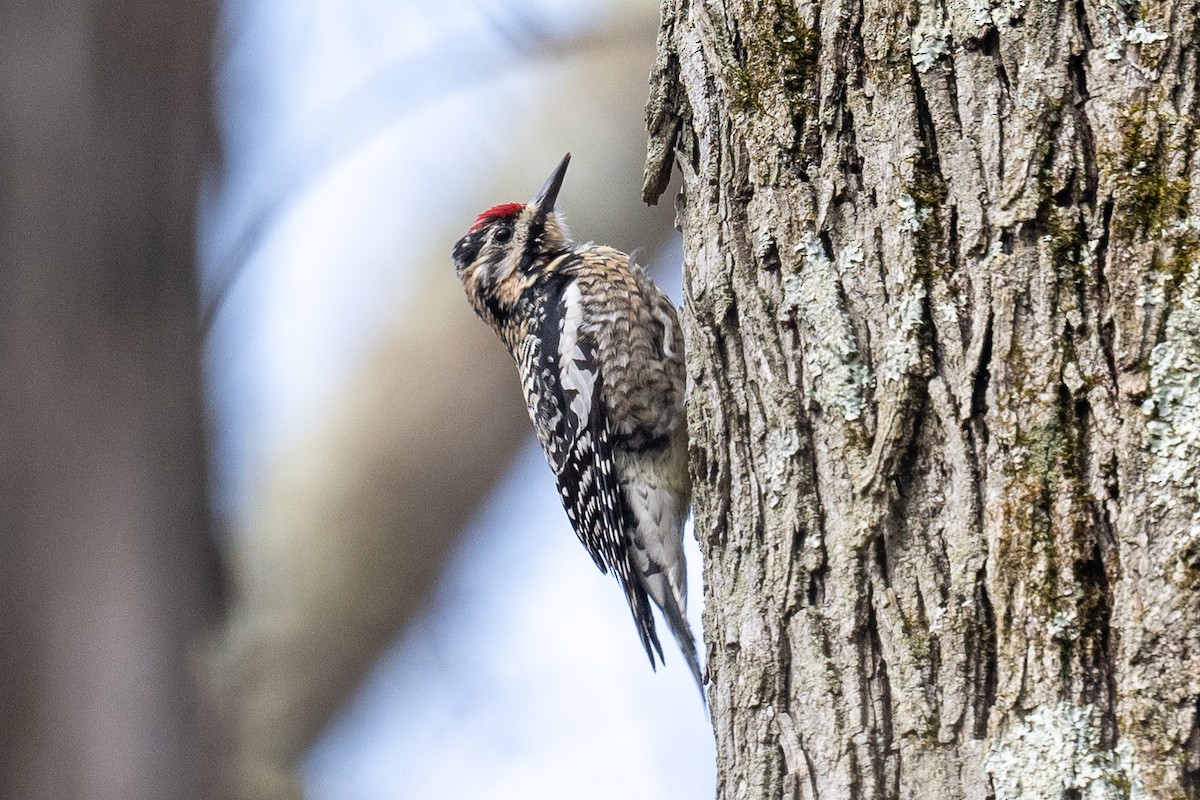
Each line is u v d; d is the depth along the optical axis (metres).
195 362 11.84
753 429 7.54
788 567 7.17
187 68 11.69
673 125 8.51
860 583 6.88
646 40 15.16
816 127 7.41
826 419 7.14
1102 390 6.30
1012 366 6.50
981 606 6.48
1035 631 6.26
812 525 7.14
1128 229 6.35
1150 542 6.07
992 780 6.29
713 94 7.98
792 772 6.99
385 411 16.19
